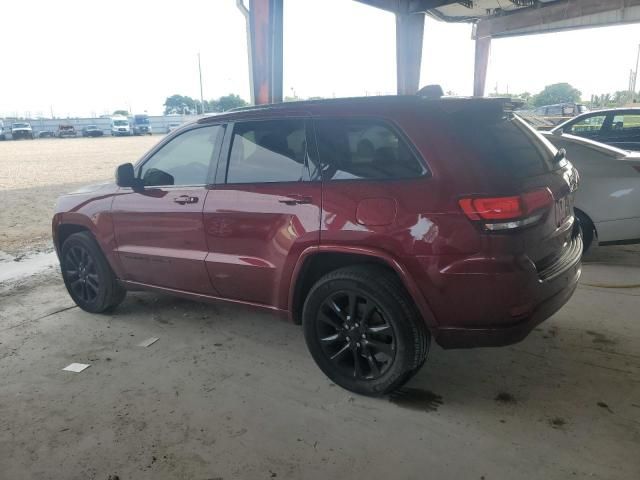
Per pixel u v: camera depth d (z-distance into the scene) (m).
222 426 2.81
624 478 2.30
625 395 2.94
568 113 33.28
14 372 3.50
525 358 3.42
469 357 3.48
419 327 2.81
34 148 34.69
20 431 2.83
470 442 2.59
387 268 2.89
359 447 2.60
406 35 14.80
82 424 2.88
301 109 3.18
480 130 2.80
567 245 3.18
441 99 2.92
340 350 3.10
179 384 3.28
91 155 26.02
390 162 2.82
